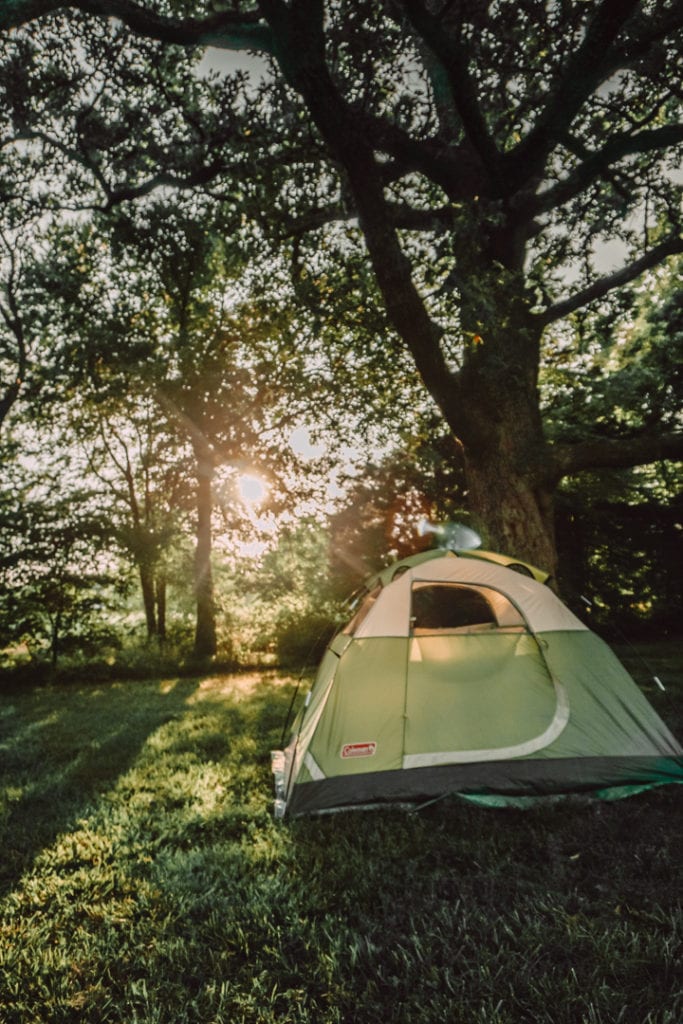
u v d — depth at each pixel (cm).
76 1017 248
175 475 1568
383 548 1548
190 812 452
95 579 1513
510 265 862
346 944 281
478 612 1098
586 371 1423
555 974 253
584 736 452
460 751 442
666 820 386
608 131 848
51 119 885
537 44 646
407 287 587
